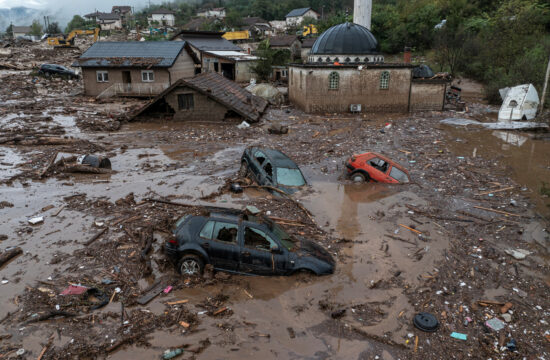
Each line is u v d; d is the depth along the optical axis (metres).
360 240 10.56
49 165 15.62
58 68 43.31
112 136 22.23
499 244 10.77
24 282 8.07
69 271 8.52
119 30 114.81
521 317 7.74
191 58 41.38
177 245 8.40
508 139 23.34
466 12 67.44
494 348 6.89
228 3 181.62
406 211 12.60
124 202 12.39
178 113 27.09
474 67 51.41
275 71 51.50
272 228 8.91
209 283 8.16
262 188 13.90
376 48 35.75
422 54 66.25
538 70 35.59
